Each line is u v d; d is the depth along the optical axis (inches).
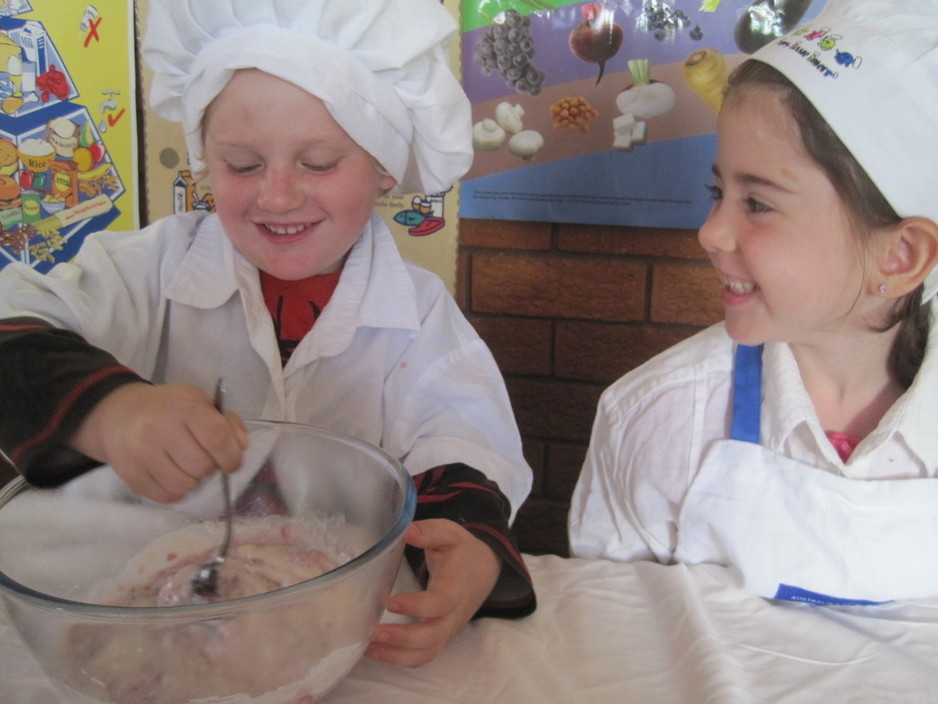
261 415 32.1
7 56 46.8
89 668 15.4
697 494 28.4
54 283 28.6
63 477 21.2
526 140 46.0
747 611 24.3
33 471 20.9
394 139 30.5
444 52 31.5
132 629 15.2
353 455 22.0
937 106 23.2
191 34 28.4
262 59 26.1
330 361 32.7
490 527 24.8
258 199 27.6
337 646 16.8
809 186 23.9
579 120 45.2
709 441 29.5
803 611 24.6
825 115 23.3
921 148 23.5
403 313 32.7
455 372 33.0
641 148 45.0
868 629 24.2
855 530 26.3
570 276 48.0
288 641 16.1
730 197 25.5
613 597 24.7
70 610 14.9
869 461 26.6
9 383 21.9
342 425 32.8
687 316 47.4
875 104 23.2
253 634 15.7
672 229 46.1
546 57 44.6
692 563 29.1
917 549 26.3
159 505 21.4
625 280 47.5
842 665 21.6
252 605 15.5
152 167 48.9
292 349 32.7
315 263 29.7
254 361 32.3
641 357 48.7
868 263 24.8
